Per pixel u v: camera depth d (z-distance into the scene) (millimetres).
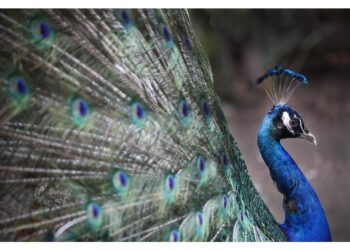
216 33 17875
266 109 17156
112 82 4754
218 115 5848
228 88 17984
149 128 4867
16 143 4414
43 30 4570
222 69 18062
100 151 4590
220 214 5266
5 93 4465
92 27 4766
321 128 15398
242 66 18406
